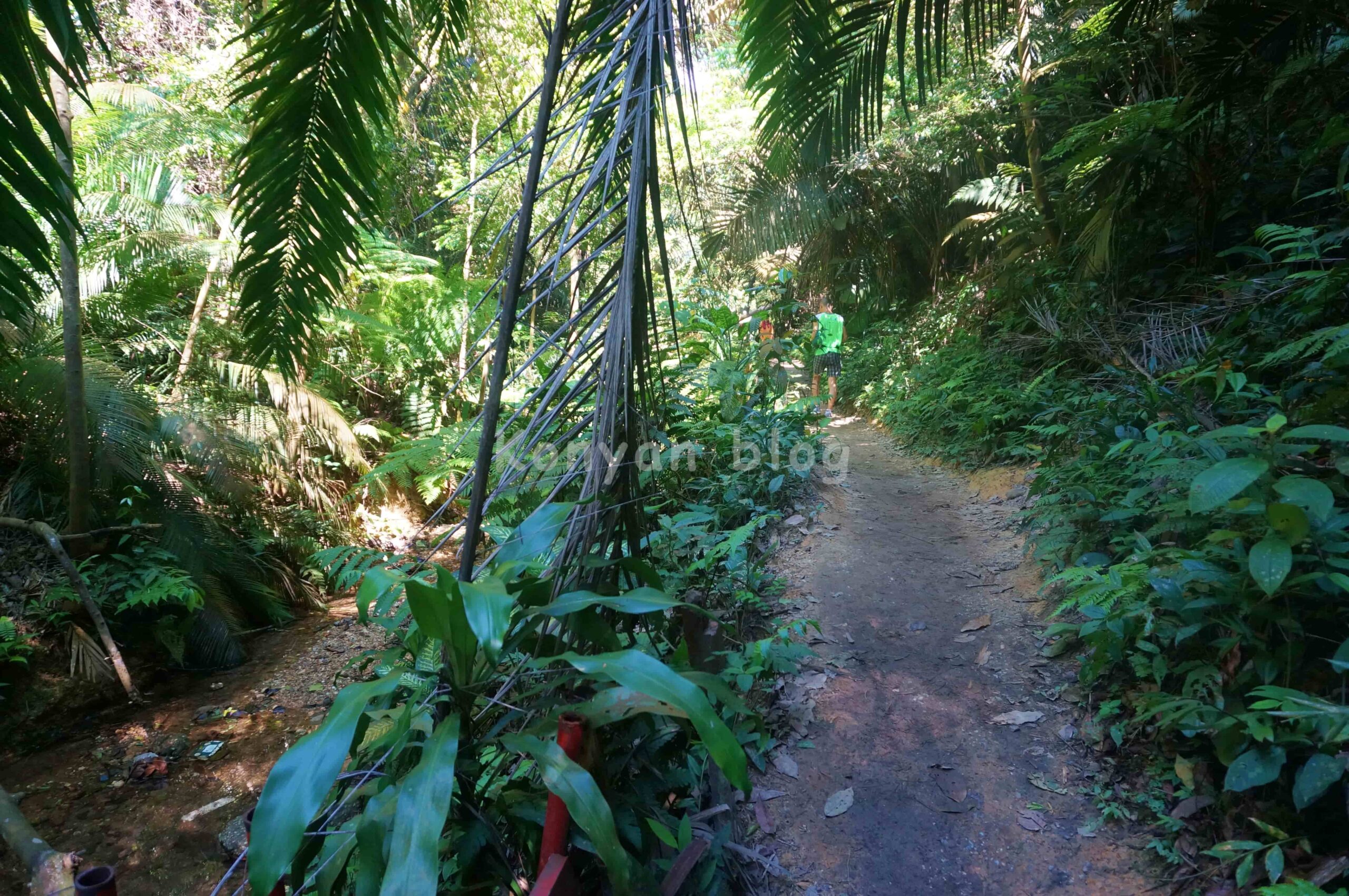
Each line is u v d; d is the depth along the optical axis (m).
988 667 2.83
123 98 5.73
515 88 6.93
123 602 4.90
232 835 3.40
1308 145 4.30
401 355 7.56
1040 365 5.74
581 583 1.69
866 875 2.05
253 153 2.23
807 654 2.81
